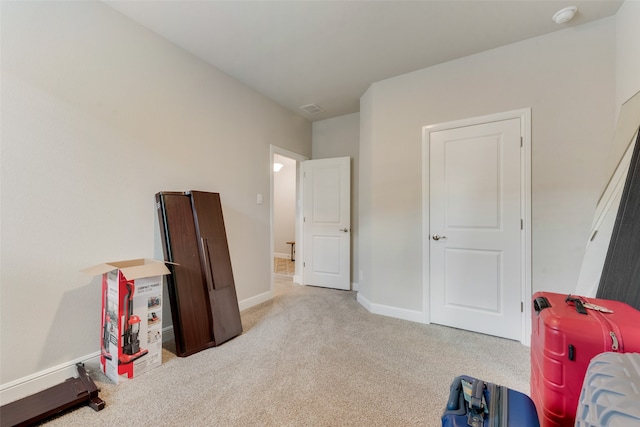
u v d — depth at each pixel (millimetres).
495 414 1023
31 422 1414
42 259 1717
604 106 2129
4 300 1582
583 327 1130
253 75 3039
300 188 4477
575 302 1341
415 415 1525
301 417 1506
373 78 3080
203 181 2746
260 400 1643
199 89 2705
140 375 1885
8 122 1589
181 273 2248
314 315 3055
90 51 1926
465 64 2664
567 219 2248
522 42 2416
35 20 1681
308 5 2014
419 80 2896
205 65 2766
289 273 5422
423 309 2852
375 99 3158
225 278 2561
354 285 4137
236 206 3125
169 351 2240
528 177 2381
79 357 1873
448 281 2750
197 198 2500
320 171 4289
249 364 2043
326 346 2330
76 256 1863
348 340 2441
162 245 2264
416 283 2896
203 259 2414
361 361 2088
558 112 2285
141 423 1457
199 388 1752
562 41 2268
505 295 2490
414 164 2916
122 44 2104
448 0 1957
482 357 2152
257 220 3420
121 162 2107
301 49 2564
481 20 2164
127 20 2135
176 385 1782
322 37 2393
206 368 1985
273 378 1865
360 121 3572
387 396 1686
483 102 2580
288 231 7414
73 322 1848
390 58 2695
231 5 2014
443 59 2709
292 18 2154
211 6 2023
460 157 2688
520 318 2422
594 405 689
